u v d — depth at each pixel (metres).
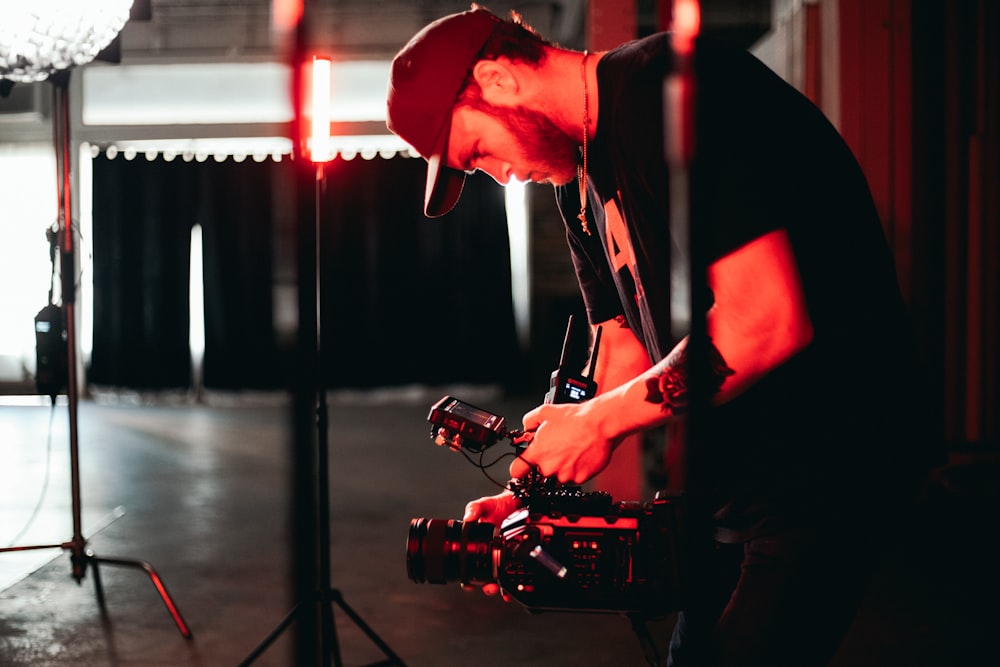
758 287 1.12
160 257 9.10
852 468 1.23
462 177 1.41
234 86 9.03
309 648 1.04
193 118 9.06
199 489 5.09
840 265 1.23
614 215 1.35
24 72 2.54
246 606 3.19
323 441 2.28
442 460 5.97
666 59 1.20
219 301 9.05
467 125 1.34
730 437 1.26
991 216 4.66
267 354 9.02
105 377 9.20
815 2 4.93
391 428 7.39
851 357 1.24
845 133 4.43
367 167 9.10
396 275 9.14
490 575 1.35
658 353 1.38
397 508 4.65
